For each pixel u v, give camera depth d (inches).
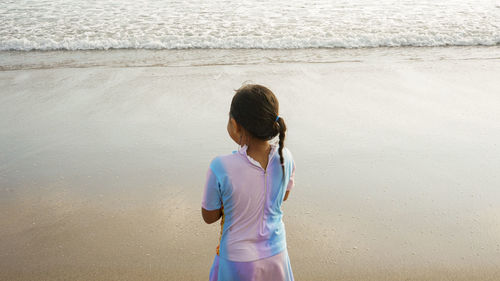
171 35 370.6
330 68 286.4
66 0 519.8
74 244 113.3
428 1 520.1
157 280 100.2
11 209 129.4
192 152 168.6
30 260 106.7
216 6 493.4
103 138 181.2
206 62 302.0
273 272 63.8
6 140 178.5
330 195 138.1
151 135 184.2
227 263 62.5
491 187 142.6
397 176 149.9
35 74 272.1
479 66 290.2
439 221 123.9
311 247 112.1
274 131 58.7
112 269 103.8
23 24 405.4
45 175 150.3
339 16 443.8
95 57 316.8
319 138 180.2
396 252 110.2
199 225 122.0
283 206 131.6
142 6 491.2
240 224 61.5
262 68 286.8
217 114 208.1
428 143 175.6
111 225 122.0
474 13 451.8
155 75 271.1
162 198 136.5
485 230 119.4
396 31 384.2
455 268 104.4
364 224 122.5
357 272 102.9
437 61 304.2
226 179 59.5
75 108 215.6
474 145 173.9
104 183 145.4
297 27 399.5
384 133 185.3
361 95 234.2
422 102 222.8
